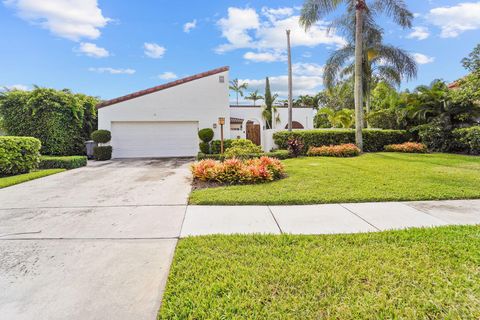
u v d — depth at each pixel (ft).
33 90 46.70
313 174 24.85
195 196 18.25
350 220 13.48
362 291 7.50
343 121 66.03
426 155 39.14
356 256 9.41
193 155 51.60
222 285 7.82
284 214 14.62
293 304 6.98
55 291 7.80
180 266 8.99
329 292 7.48
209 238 11.32
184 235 11.89
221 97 51.93
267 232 12.12
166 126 51.13
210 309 6.86
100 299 7.43
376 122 54.34
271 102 81.10
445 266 8.66
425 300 7.04
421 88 47.85
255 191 19.13
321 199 16.92
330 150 41.34
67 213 15.19
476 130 38.29
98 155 45.32
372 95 69.31
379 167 28.43
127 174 29.53
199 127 51.57
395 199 16.88
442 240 10.61
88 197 18.92
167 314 6.73
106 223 13.51
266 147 53.88
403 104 49.98
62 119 48.16
